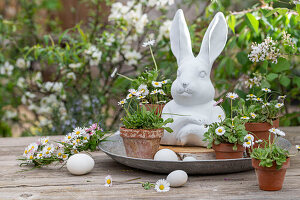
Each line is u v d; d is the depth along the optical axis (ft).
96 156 5.38
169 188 4.36
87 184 4.51
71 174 4.78
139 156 4.81
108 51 7.84
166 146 5.17
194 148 5.05
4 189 4.42
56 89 7.67
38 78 7.91
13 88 8.69
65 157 4.98
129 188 4.42
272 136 4.93
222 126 4.65
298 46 5.97
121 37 7.81
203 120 5.01
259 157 4.25
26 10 8.93
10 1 10.48
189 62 5.10
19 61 8.11
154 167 4.60
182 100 5.06
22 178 4.69
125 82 7.58
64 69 7.90
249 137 4.57
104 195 4.28
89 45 7.36
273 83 7.58
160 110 5.45
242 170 4.70
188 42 5.19
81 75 7.85
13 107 8.90
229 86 7.19
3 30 8.32
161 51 7.66
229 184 4.46
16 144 6.02
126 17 7.59
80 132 5.09
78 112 7.57
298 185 4.42
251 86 5.93
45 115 8.11
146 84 5.57
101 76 8.36
